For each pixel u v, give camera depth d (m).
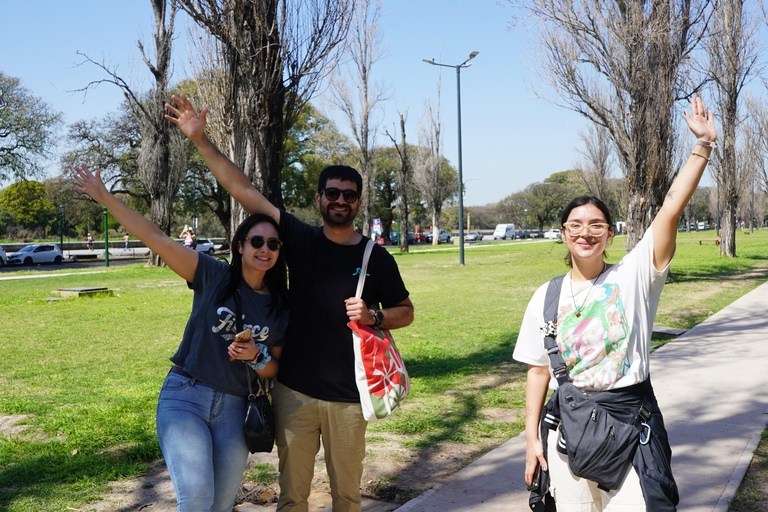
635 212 17.11
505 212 108.69
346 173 2.90
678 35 16.77
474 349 9.02
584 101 17.41
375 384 2.76
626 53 16.39
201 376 2.70
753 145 35.81
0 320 12.21
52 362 8.33
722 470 4.11
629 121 16.98
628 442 2.22
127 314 13.05
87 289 16.30
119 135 40.50
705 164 2.32
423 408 5.99
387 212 64.81
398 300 3.05
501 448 4.68
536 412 2.56
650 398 2.37
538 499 2.50
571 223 2.44
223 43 11.02
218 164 3.07
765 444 4.66
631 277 2.40
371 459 4.61
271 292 2.96
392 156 63.25
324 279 2.88
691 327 10.51
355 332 2.81
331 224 2.92
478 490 3.87
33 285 20.33
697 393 6.09
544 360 2.55
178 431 2.56
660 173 16.78
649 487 2.16
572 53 16.94
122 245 54.16
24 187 64.19
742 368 7.13
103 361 8.41
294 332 2.90
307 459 2.93
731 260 27.11
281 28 10.63
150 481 4.20
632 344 2.34
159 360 8.47
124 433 5.13
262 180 11.03
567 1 16.23
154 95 26.34
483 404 6.12
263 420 2.71
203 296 2.81
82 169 2.73
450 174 66.19
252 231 2.79
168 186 27.27
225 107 11.50
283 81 10.94
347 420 2.86
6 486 4.10
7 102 40.56
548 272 23.41
